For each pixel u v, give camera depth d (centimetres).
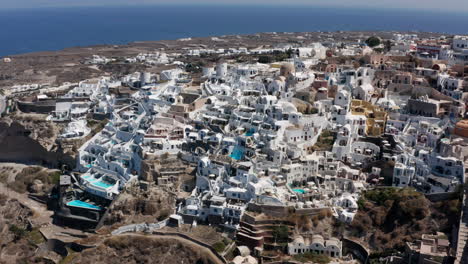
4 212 18025
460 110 17262
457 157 14288
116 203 15588
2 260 15262
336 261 12506
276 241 13238
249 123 17962
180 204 15112
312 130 16912
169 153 17200
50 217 17175
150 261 13600
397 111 18088
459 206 12700
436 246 11562
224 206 14112
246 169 15075
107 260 13812
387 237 12912
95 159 18612
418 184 14288
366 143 16300
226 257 12988
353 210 13750
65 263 13675
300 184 15362
